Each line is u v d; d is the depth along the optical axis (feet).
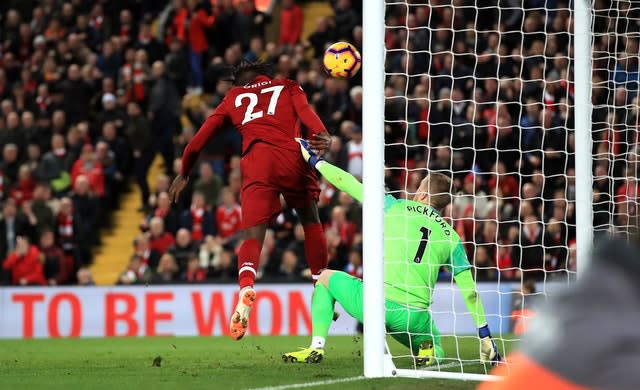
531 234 112.16
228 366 65.10
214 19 159.22
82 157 146.51
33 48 168.25
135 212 154.51
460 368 64.18
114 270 148.66
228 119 65.46
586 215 65.26
